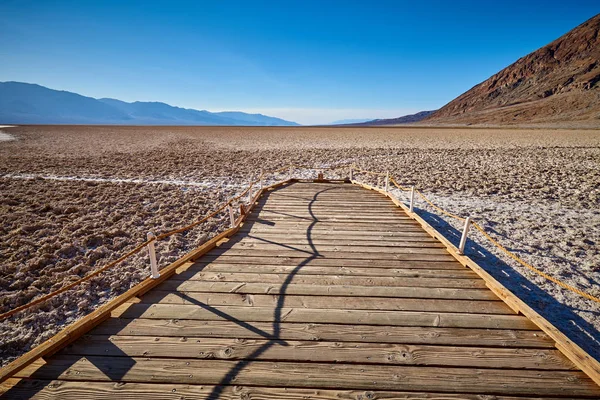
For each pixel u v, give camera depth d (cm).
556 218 837
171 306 369
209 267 484
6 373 249
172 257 605
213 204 987
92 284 496
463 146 2942
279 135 5103
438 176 1452
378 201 962
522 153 2305
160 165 1814
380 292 406
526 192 1120
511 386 259
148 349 297
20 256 594
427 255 536
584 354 279
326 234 650
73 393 250
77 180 1325
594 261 586
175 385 258
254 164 1898
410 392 254
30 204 947
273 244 591
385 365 281
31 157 2089
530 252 627
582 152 2312
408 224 726
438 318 348
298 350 297
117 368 274
